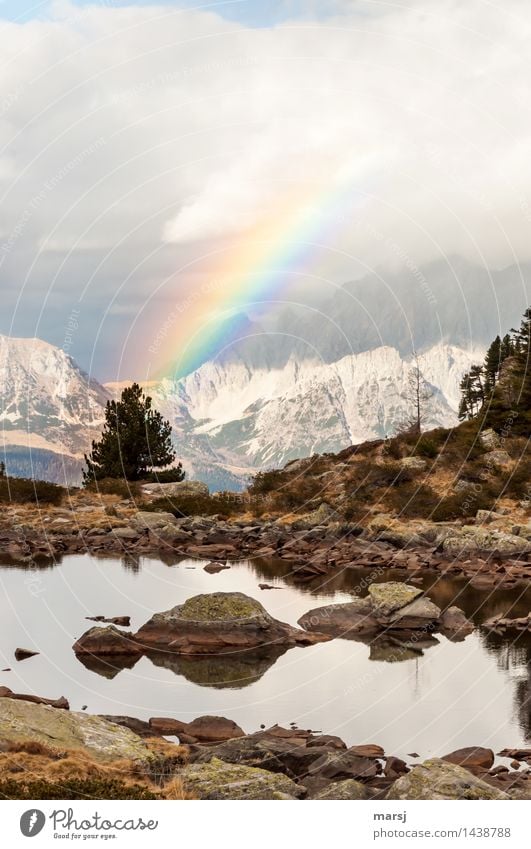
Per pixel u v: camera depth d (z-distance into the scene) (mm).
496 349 100062
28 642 27812
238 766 15641
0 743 15242
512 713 21344
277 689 23609
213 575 40188
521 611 32562
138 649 27391
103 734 16672
